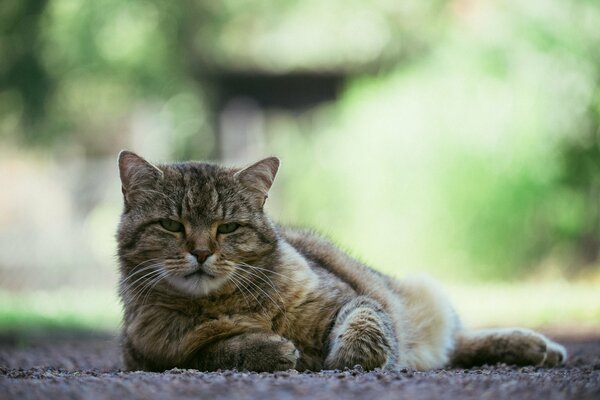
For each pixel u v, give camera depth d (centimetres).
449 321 762
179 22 2703
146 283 640
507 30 1867
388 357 625
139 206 651
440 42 2078
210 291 631
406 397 457
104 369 702
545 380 526
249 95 2838
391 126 1939
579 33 1831
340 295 654
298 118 2764
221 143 2862
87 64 2517
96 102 2772
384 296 706
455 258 1873
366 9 2581
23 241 2591
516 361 744
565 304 1438
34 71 2286
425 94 1930
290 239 739
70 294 1820
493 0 1947
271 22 2783
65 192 2983
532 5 1853
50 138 2491
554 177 1836
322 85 2761
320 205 2048
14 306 1507
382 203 1923
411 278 772
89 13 2514
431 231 1878
